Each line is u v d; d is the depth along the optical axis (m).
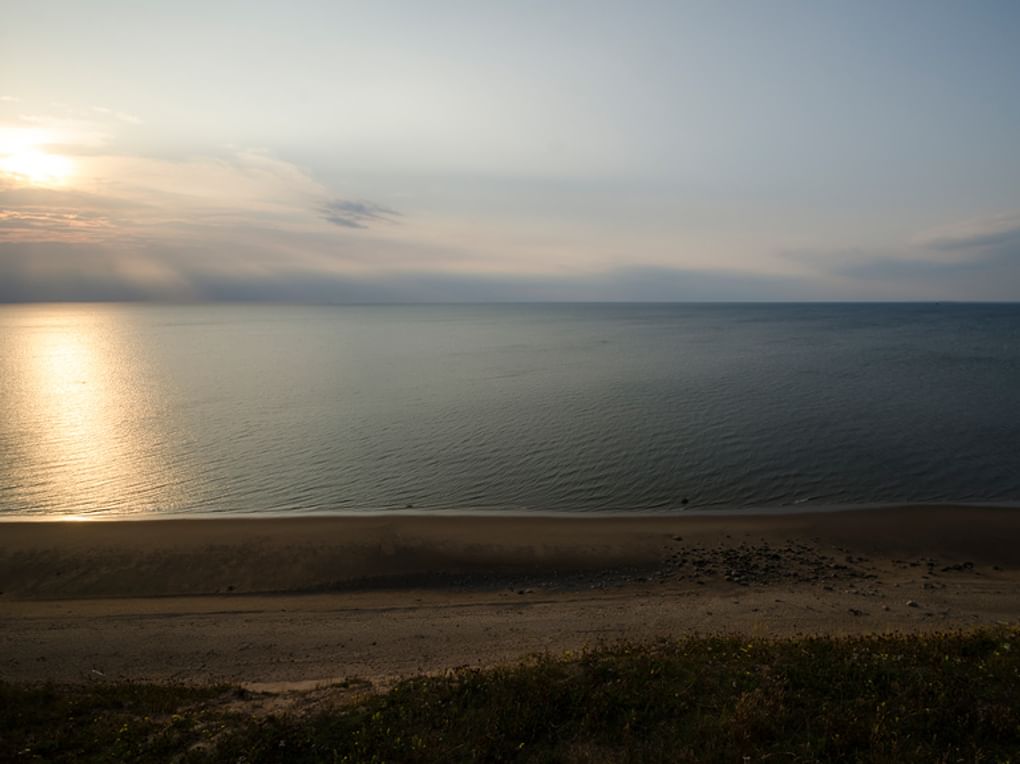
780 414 51.47
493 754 8.56
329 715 10.12
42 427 48.78
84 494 33.75
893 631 15.46
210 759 8.85
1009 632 12.13
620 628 17.70
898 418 49.50
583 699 9.91
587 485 34.91
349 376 78.56
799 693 9.73
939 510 29.73
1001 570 23.44
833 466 37.38
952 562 24.23
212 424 49.94
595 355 104.25
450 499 33.09
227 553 25.23
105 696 11.87
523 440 44.34
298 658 16.05
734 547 25.86
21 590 22.23
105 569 23.83
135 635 17.73
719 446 41.97
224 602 21.03
